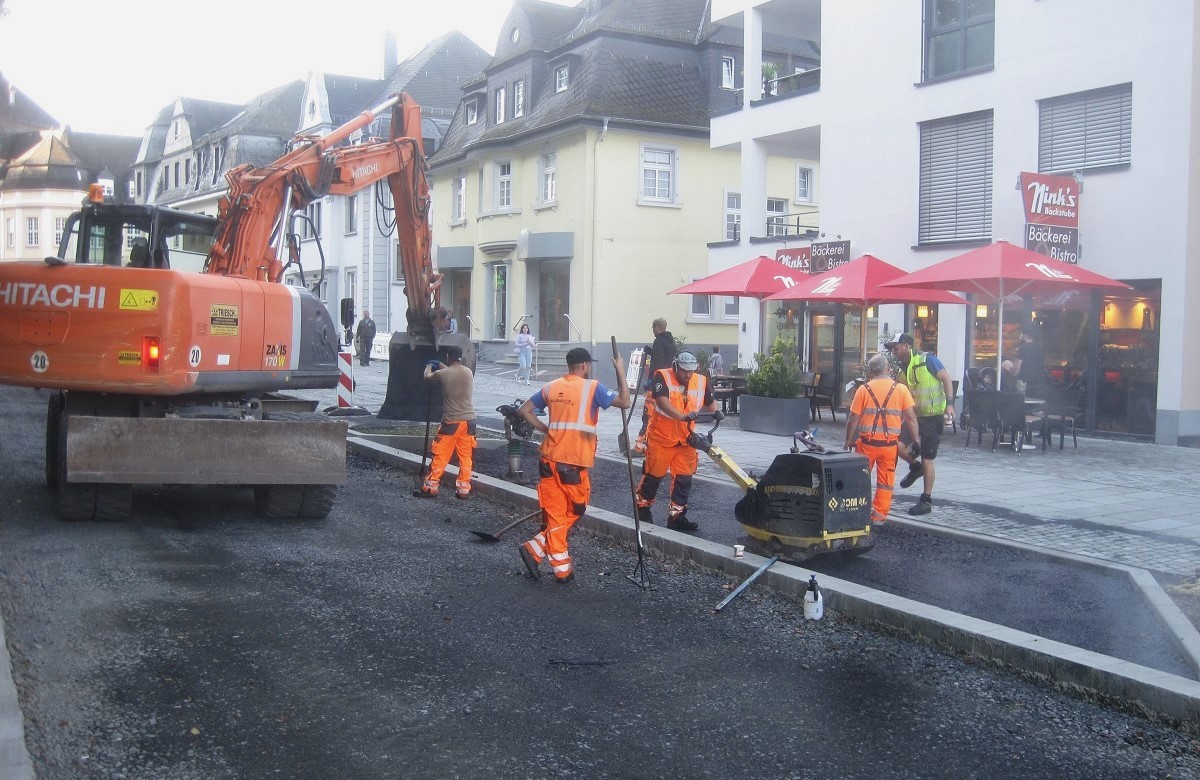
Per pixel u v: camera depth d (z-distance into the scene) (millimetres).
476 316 35594
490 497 10867
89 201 9898
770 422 16188
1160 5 15188
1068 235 16062
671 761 4512
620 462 13375
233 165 49438
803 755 4613
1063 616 6668
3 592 6496
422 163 15398
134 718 4707
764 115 22750
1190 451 14531
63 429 8578
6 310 8445
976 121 18188
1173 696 5020
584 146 30125
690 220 31562
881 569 7895
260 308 9375
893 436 9258
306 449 8875
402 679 5379
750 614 6820
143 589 6770
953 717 5109
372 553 8172
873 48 19891
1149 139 15359
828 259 20297
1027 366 15750
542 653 5902
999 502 10516
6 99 23656
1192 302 15070
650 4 32719
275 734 4625
